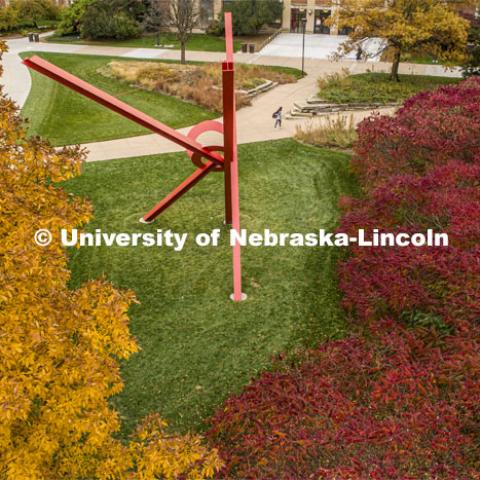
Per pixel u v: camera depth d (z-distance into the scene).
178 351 11.72
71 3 56.44
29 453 5.99
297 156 22.61
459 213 11.88
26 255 6.02
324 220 17.34
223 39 50.44
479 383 7.45
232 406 8.90
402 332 10.19
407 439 6.65
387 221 13.23
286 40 50.75
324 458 6.92
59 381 6.14
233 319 12.71
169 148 23.25
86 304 6.88
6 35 50.50
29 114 27.66
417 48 33.19
